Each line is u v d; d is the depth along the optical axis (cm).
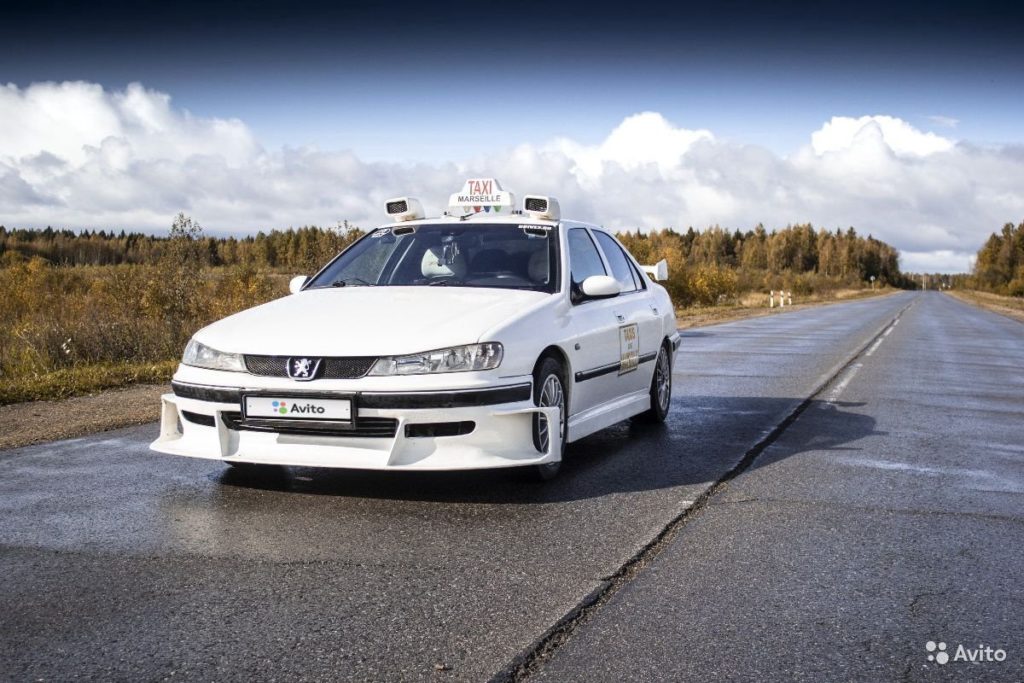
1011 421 796
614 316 603
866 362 1380
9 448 587
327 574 346
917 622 307
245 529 405
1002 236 16525
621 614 310
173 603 314
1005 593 338
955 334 2308
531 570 354
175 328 1217
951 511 462
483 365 445
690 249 16675
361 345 439
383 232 622
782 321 2814
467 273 557
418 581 340
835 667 269
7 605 311
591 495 479
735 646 284
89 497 458
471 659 270
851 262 17562
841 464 581
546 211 594
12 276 1559
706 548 389
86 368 982
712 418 771
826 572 360
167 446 475
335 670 261
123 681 253
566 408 532
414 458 439
